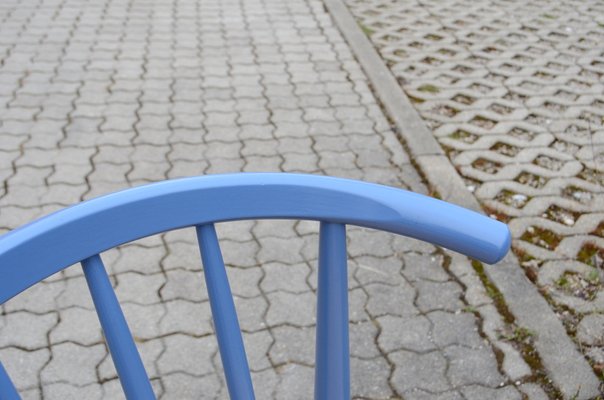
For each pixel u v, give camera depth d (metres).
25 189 3.78
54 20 6.14
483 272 3.24
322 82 5.16
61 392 2.60
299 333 2.90
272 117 4.63
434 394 2.64
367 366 2.74
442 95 4.99
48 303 2.99
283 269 3.25
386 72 5.25
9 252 0.98
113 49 5.59
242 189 1.10
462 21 6.45
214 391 2.63
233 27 6.17
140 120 4.52
